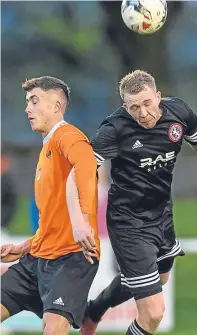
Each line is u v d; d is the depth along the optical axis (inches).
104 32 1939.0
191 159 2385.6
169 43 1875.0
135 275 652.1
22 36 2239.2
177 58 2209.6
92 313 705.0
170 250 679.1
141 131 637.3
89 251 589.9
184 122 649.0
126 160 643.5
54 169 618.5
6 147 2316.7
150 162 644.7
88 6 2209.6
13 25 2222.0
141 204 655.8
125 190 652.7
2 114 2325.3
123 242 657.6
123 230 657.6
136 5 653.9
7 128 2325.3
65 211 619.8
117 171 652.7
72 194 592.1
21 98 2325.3
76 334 986.1
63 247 621.6
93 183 596.1
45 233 629.0
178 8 1593.3
